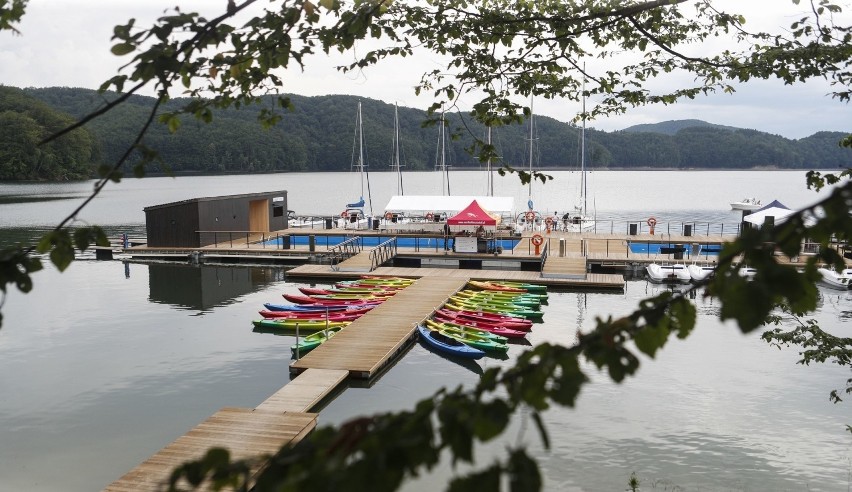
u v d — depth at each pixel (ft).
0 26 12.66
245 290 109.40
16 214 239.71
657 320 8.42
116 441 52.44
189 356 73.82
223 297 104.22
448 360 71.15
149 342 79.46
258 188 427.33
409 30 24.48
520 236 150.00
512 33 24.26
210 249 134.31
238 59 16.17
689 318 8.42
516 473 6.31
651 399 59.00
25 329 85.61
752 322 6.73
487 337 76.38
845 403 58.44
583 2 27.09
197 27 11.64
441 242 150.10
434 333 80.18
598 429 52.85
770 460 48.37
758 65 26.37
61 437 53.26
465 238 125.18
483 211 128.36
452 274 112.27
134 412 58.23
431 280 107.24
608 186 467.93
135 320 89.92
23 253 10.36
